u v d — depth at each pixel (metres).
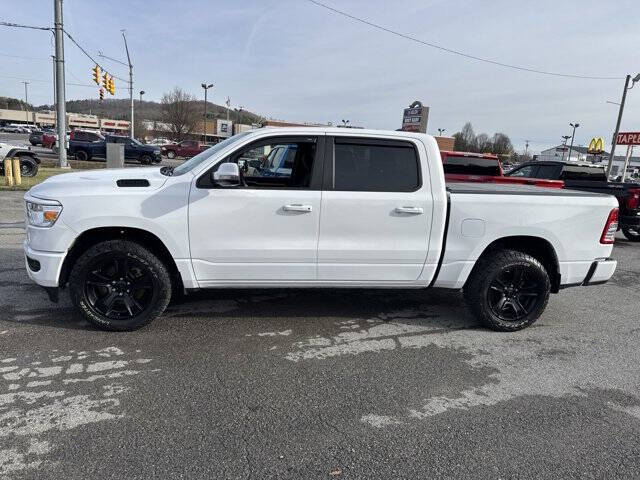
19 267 6.08
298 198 4.14
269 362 3.82
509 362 4.04
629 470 2.68
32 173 16.66
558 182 10.13
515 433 3.00
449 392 3.48
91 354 3.81
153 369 3.62
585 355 4.26
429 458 2.72
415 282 4.53
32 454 2.60
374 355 4.05
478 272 4.59
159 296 4.20
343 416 3.11
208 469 2.55
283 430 2.93
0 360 3.65
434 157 4.36
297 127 4.25
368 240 4.30
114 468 2.52
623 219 10.45
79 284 4.06
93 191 3.97
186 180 4.08
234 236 4.14
